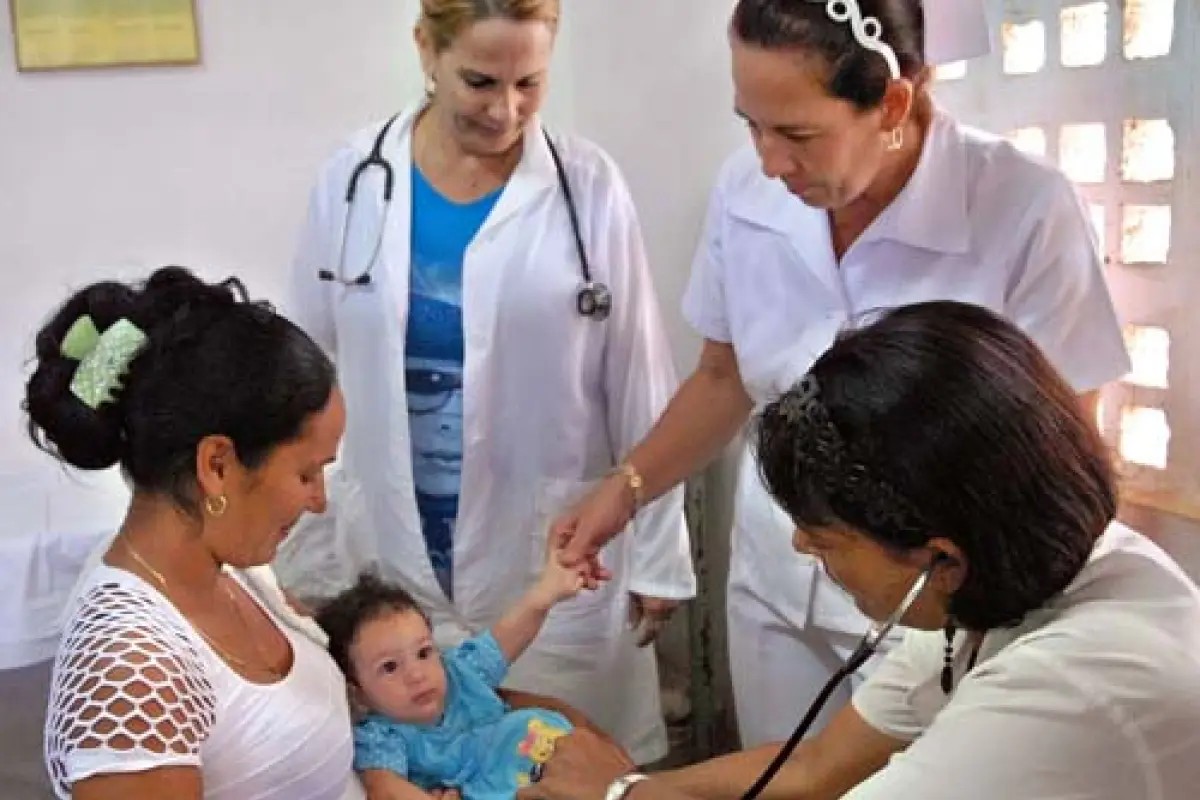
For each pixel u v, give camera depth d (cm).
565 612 191
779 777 135
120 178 232
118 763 102
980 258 148
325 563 196
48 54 224
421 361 181
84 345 111
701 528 241
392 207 181
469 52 164
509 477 187
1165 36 163
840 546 101
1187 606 102
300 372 111
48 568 183
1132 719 94
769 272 161
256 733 116
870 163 137
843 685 178
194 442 108
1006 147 148
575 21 231
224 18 230
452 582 188
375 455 186
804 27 127
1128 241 173
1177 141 162
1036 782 94
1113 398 176
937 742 98
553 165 182
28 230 230
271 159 238
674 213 238
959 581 99
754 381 168
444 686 164
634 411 190
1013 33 187
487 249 179
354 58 238
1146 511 170
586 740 148
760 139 137
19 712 192
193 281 116
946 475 94
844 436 96
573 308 181
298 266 193
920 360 96
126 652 106
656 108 234
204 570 117
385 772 155
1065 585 99
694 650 248
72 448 111
